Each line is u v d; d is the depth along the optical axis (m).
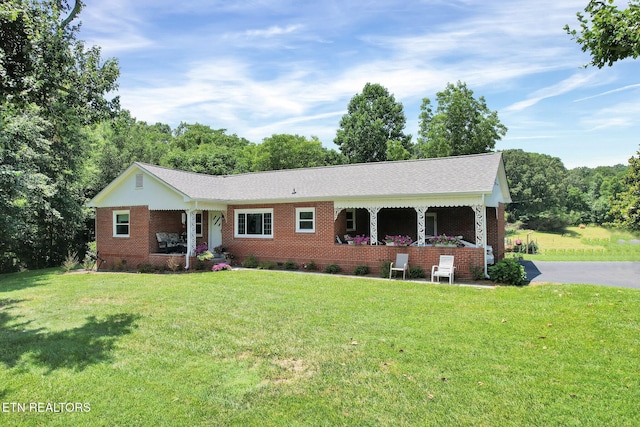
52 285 13.91
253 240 18.53
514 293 10.91
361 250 15.67
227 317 8.72
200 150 45.81
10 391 5.18
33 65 7.58
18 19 7.17
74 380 5.49
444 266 13.56
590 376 5.37
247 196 18.58
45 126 15.73
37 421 4.43
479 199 13.67
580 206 64.56
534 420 4.28
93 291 12.31
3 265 23.14
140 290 12.30
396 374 5.52
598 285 11.83
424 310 9.11
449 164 16.44
